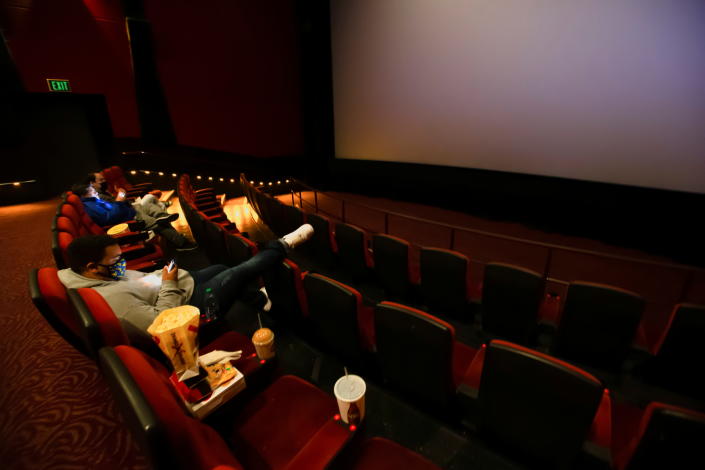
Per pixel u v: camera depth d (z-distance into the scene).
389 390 1.72
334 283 1.55
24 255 3.42
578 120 4.42
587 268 3.94
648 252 4.32
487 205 5.96
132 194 5.08
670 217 4.02
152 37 6.32
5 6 5.39
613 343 1.72
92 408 1.52
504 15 4.69
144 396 0.70
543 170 4.88
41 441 1.37
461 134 5.59
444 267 2.16
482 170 5.51
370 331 1.96
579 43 4.20
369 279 2.92
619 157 4.23
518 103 4.87
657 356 1.70
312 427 1.24
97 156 6.72
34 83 5.82
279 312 2.19
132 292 1.46
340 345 1.75
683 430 0.82
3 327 2.15
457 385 1.56
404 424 1.54
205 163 7.32
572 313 1.77
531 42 4.55
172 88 6.69
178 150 7.03
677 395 1.71
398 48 5.93
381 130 6.65
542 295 1.89
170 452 0.67
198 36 6.66
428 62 5.63
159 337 1.07
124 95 6.49
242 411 1.28
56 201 6.23
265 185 8.13
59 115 6.27
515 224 5.66
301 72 7.87
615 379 1.81
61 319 1.24
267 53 7.38
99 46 6.09
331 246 3.11
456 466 1.36
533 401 1.11
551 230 5.29
